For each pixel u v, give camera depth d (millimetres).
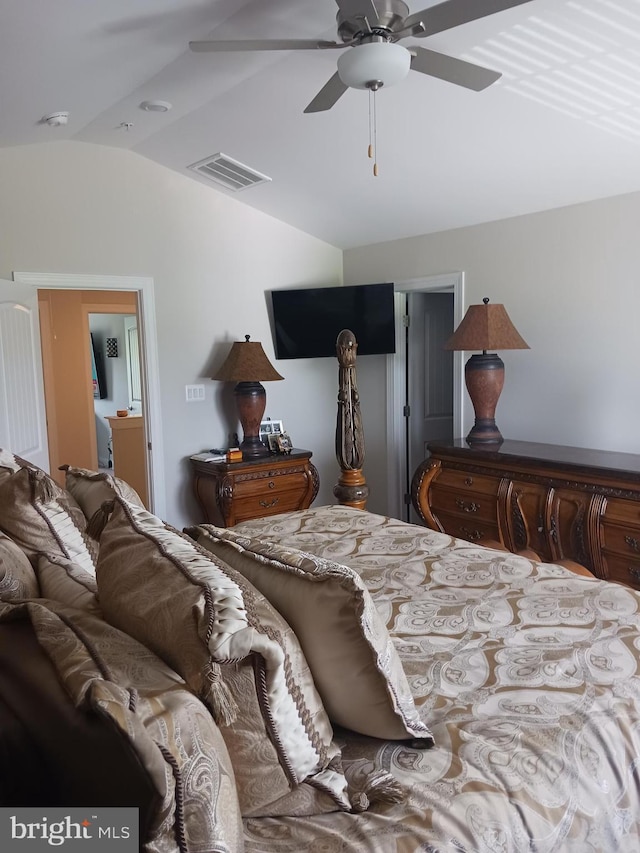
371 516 2770
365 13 1946
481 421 3930
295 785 1126
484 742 1271
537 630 1720
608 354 3646
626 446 3607
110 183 4289
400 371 5191
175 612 1077
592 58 2574
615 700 1409
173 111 3502
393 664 1233
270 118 3502
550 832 1148
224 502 4441
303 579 1245
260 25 2586
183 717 923
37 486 1777
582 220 3707
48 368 6742
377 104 3168
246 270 4957
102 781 849
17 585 1480
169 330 4637
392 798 1128
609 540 3039
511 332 3785
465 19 1962
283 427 5270
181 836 879
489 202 4004
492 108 3049
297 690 1141
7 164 3914
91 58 2580
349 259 5398
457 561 2213
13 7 1986
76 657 1021
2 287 3623
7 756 1010
